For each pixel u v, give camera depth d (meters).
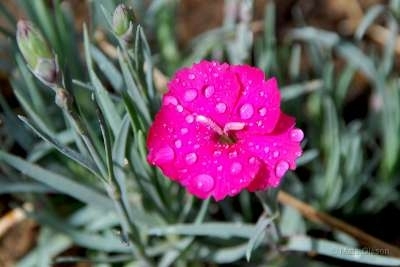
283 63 0.37
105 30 0.35
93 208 0.32
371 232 0.34
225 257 0.30
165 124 0.23
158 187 0.29
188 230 0.29
